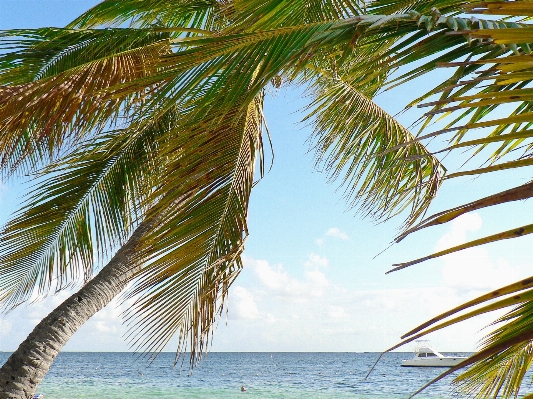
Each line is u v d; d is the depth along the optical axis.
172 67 1.94
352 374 54.53
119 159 4.83
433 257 0.77
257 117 4.27
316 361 100.12
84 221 4.86
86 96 2.81
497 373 2.61
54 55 4.41
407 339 0.76
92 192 4.87
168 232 3.74
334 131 4.35
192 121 3.39
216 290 3.80
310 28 1.84
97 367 73.44
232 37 1.87
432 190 4.49
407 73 1.58
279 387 40.19
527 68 1.05
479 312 0.72
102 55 4.38
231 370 66.50
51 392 32.84
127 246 4.68
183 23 5.27
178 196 3.77
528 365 2.57
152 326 3.53
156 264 3.67
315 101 4.25
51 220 4.82
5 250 4.67
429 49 1.59
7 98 2.57
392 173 4.46
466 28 1.56
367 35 1.79
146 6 4.83
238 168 3.95
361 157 4.42
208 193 3.88
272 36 1.88
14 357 4.15
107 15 4.79
